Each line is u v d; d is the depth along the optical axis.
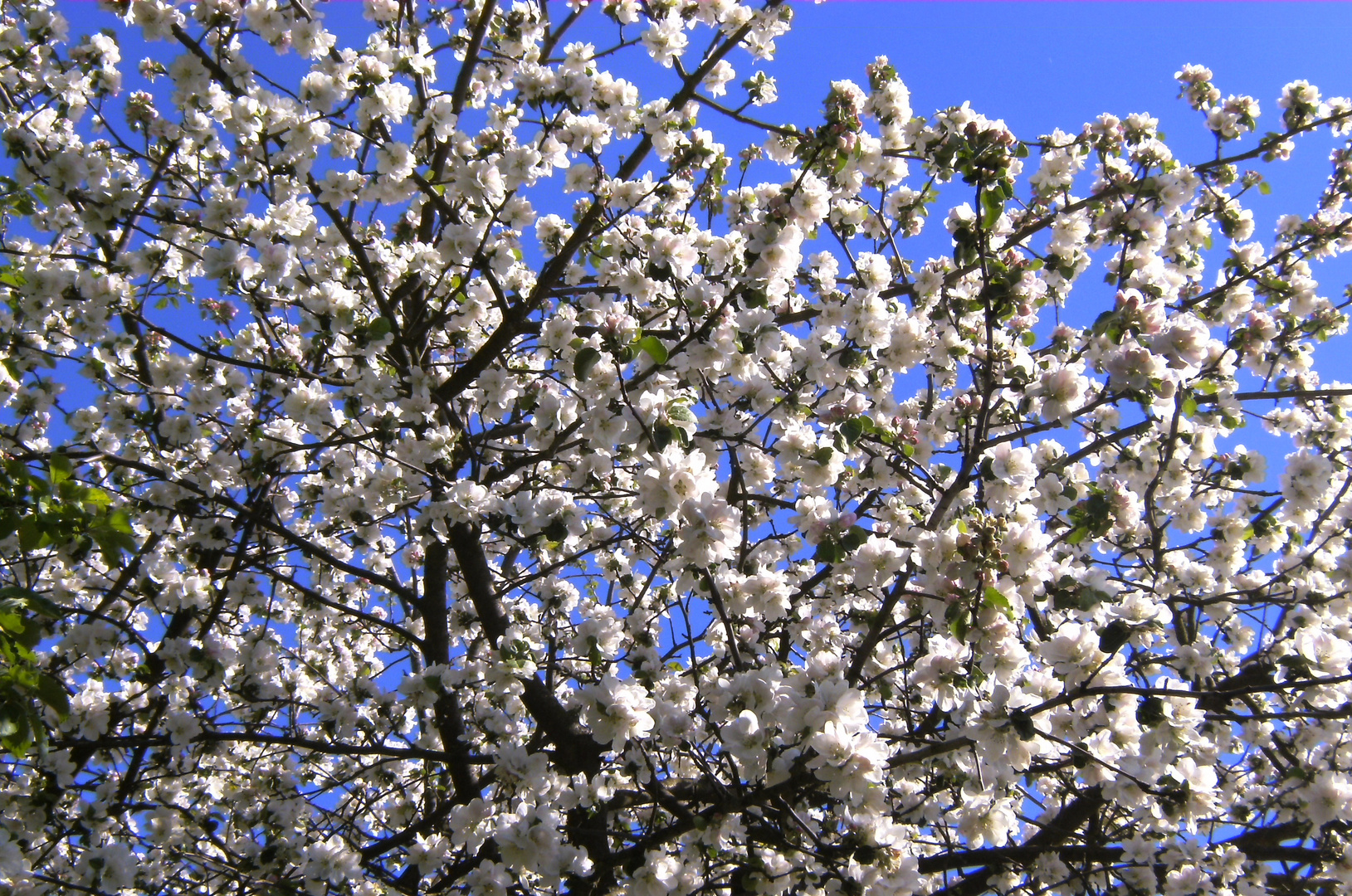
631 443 4.09
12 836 4.74
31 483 3.30
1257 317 6.21
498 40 6.40
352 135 4.98
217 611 5.35
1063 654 3.47
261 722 5.95
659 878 3.90
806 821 4.09
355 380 5.34
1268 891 4.82
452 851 5.23
